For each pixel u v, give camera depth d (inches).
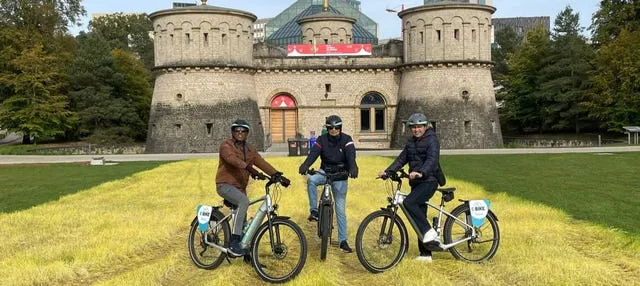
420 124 370.6
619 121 2003.0
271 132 1999.3
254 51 2017.7
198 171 1003.9
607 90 1978.3
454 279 340.2
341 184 390.6
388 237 364.2
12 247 425.4
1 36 2085.4
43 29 2267.5
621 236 421.7
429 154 366.0
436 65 1834.4
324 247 369.7
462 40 1831.9
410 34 1902.1
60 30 2386.8
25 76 2010.3
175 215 547.8
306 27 2229.3
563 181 778.2
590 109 2091.5
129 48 3754.9
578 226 467.8
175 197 679.1
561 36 2289.6
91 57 2208.4
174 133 1806.1
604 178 813.2
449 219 374.9
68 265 368.5
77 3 2440.9
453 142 1825.8
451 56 1833.2
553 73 2251.5
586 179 802.8
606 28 2182.6
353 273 358.6
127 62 2422.5
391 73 1993.1
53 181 875.4
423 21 1857.8
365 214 537.3
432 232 366.6
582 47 2247.8
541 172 909.2
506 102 2642.7
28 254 396.2
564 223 482.3
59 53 2266.2
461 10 1825.8
